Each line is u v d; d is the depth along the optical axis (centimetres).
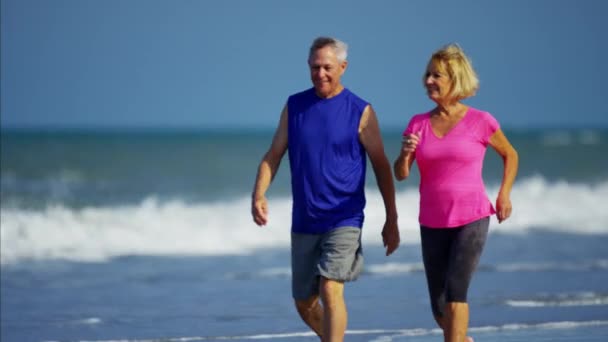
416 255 2225
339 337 918
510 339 1240
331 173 930
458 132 943
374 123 944
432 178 951
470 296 1617
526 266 2014
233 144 11550
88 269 2034
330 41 934
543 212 3184
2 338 1299
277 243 2506
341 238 928
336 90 952
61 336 1315
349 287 1742
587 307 1506
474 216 934
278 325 1389
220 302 1603
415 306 1534
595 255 2220
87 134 17725
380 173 952
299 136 940
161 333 1332
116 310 1527
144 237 2497
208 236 2545
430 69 948
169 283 1833
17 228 2439
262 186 959
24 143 10556
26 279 1878
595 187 3781
